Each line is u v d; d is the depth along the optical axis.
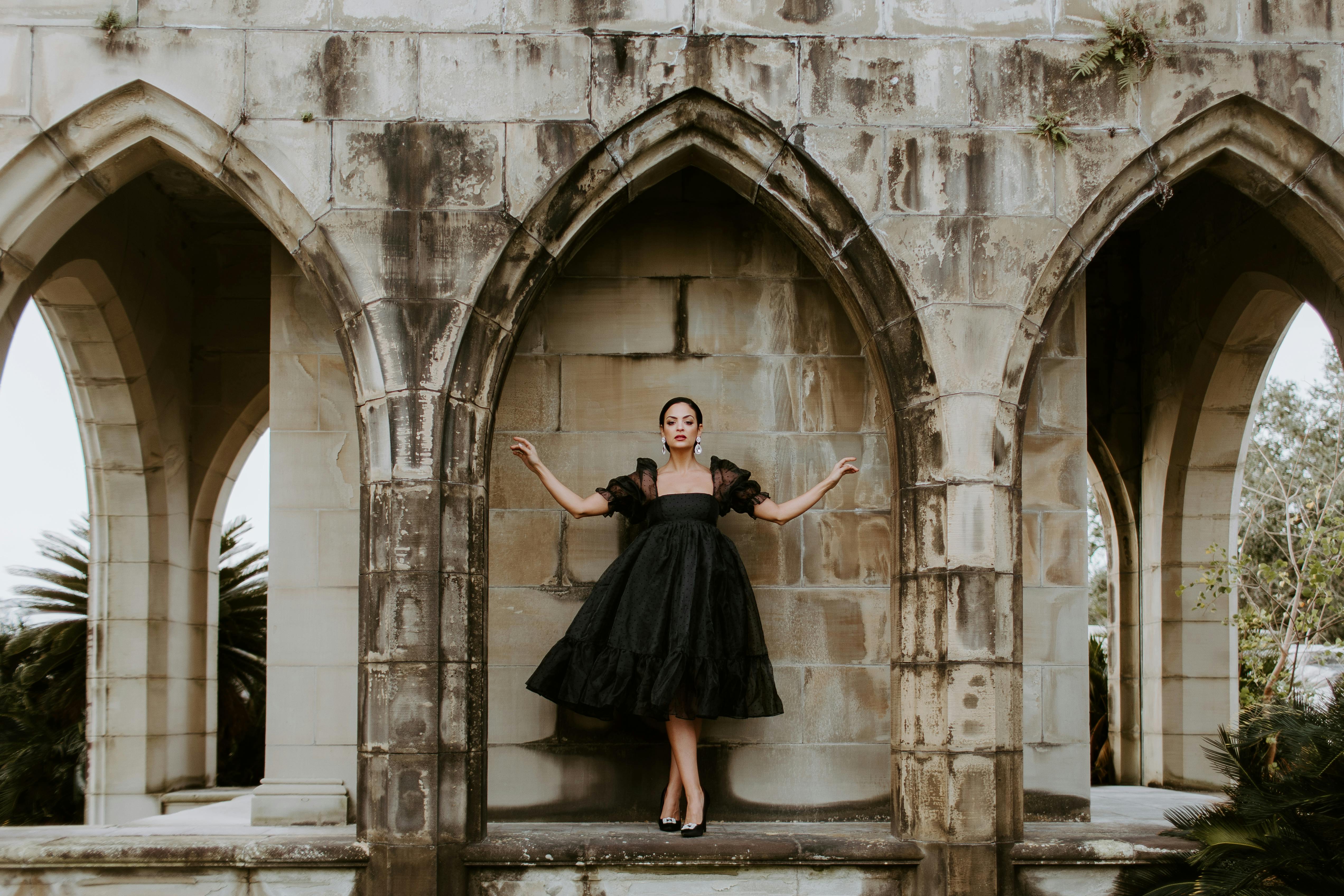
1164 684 6.70
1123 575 7.32
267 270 7.63
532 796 4.54
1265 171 4.41
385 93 4.23
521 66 4.26
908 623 4.26
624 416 4.73
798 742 4.59
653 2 4.29
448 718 4.04
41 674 8.97
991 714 4.06
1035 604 4.69
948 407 4.19
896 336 4.30
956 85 4.30
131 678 7.14
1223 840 3.67
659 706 3.88
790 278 4.82
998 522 4.18
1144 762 6.99
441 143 4.22
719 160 4.34
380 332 4.16
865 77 4.30
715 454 4.73
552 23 4.27
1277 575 7.41
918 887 4.05
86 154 4.25
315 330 4.89
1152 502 6.97
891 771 4.39
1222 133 4.36
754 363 4.77
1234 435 6.60
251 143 4.20
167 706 7.34
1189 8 4.34
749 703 4.16
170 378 7.28
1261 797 3.75
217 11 4.24
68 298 6.32
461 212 4.20
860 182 4.26
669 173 4.45
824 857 4.02
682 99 4.28
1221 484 6.71
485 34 4.27
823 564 4.68
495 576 4.63
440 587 4.08
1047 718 4.64
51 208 4.29
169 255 7.18
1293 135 4.34
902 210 4.26
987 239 4.25
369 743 4.03
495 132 4.23
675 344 4.77
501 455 4.68
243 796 7.11
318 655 4.74
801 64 4.30
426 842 3.95
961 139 4.28
